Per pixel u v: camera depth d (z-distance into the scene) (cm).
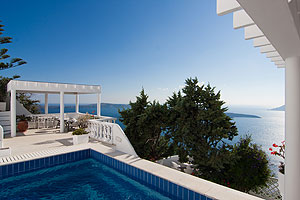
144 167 478
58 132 1044
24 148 675
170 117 620
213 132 534
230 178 519
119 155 593
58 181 488
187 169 677
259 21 158
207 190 350
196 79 611
